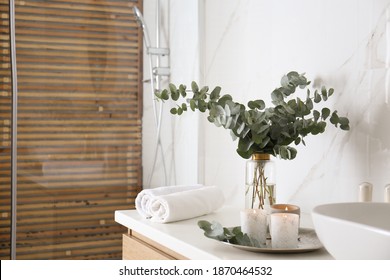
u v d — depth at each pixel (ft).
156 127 8.63
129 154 8.48
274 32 7.13
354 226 3.61
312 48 6.51
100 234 8.33
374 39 5.66
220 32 8.29
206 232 5.05
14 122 7.77
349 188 6.02
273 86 7.16
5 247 7.78
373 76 5.69
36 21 7.91
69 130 8.10
